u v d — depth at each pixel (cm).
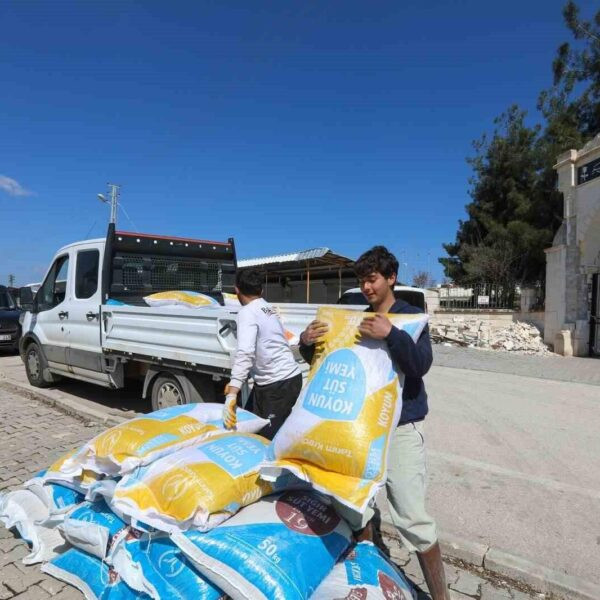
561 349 1455
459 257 2655
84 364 673
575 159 1480
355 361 233
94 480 293
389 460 251
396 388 233
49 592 283
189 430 297
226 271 766
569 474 489
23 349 841
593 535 363
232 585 215
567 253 1482
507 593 301
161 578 240
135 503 250
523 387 945
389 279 261
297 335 486
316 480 225
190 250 719
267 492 266
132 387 830
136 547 258
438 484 456
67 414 673
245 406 438
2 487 430
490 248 2358
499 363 1263
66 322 705
